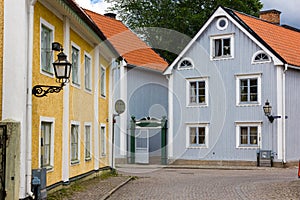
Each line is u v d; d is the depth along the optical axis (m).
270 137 29.62
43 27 13.04
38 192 11.55
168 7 40.16
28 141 11.37
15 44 11.15
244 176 22.56
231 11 31.38
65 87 14.77
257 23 32.66
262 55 30.14
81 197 13.42
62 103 14.66
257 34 30.25
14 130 10.84
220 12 31.50
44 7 12.84
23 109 11.17
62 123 14.67
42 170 11.88
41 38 12.91
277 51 30.39
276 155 29.42
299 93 31.14
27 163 11.37
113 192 15.14
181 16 39.03
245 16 32.47
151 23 39.28
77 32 16.30
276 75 29.62
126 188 16.53
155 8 40.06
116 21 34.47
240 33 30.88
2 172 10.74
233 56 31.11
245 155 30.33
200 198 14.03
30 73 11.42
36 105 12.23
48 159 13.62
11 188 10.74
